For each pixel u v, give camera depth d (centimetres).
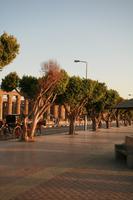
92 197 1046
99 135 4266
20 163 1730
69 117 4372
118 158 1912
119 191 1132
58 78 3256
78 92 4119
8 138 3528
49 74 3212
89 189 1155
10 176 1372
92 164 1728
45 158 1938
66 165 1681
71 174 1434
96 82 4825
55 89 3419
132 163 1617
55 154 2142
